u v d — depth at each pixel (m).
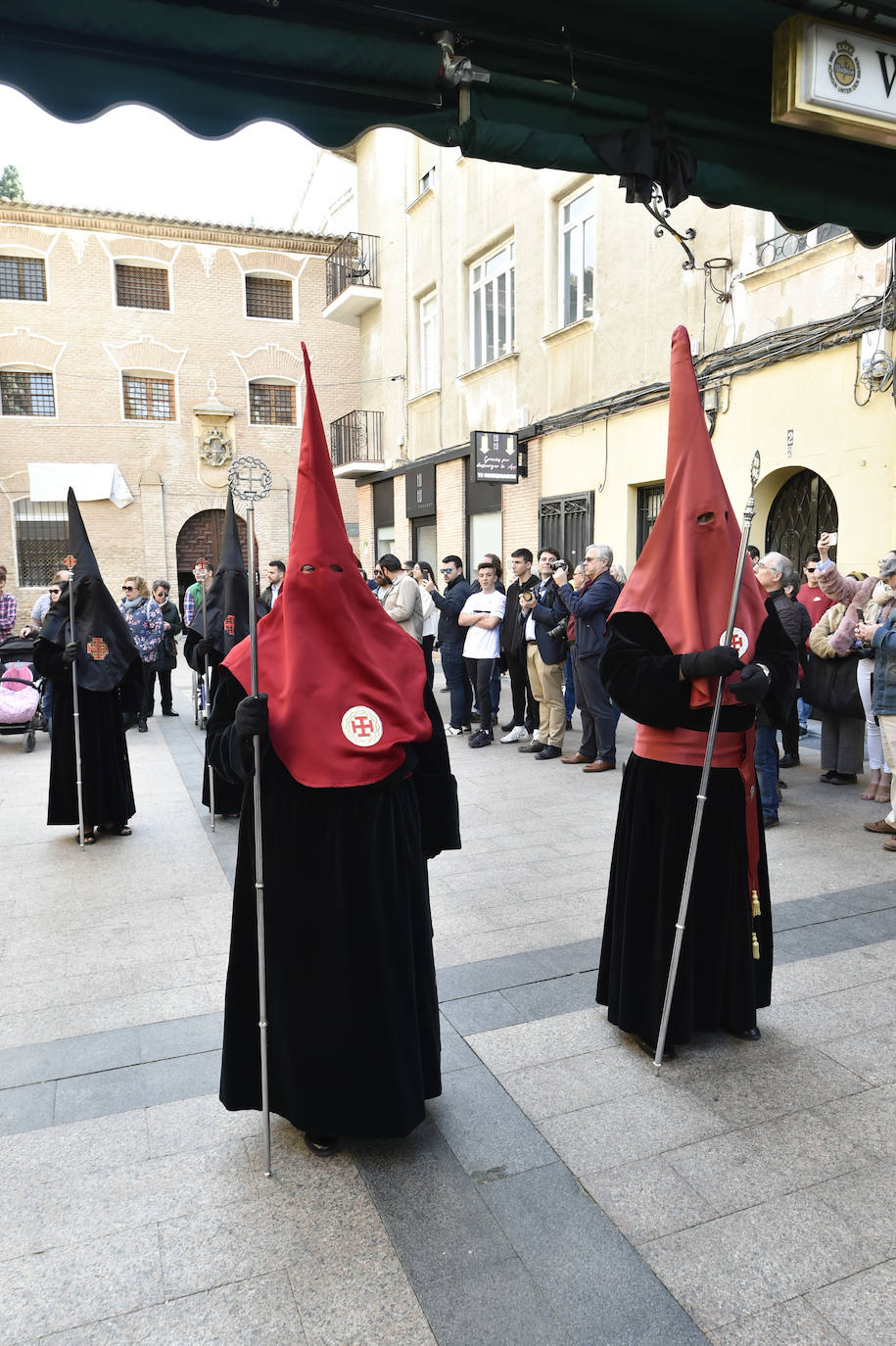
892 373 7.46
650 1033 3.12
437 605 9.43
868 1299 2.12
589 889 4.84
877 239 4.62
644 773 3.12
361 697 2.54
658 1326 2.05
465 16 3.27
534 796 6.79
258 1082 2.69
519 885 4.91
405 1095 2.56
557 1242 2.30
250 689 2.58
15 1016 3.54
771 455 8.84
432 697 2.79
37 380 22.84
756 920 3.24
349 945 2.52
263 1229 2.36
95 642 5.63
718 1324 2.05
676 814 3.04
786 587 6.90
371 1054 2.55
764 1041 3.25
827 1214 2.39
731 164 4.03
